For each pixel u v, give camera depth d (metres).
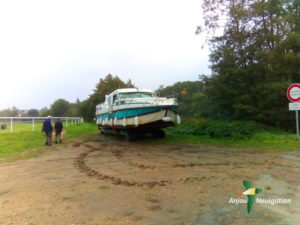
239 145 10.47
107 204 4.31
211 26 17.58
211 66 17.02
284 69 14.53
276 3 15.30
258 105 15.22
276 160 7.50
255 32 15.90
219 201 4.33
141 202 4.35
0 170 7.34
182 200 4.40
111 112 14.81
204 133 13.79
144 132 13.96
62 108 112.50
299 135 11.09
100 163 7.91
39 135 16.08
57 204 4.38
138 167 7.11
